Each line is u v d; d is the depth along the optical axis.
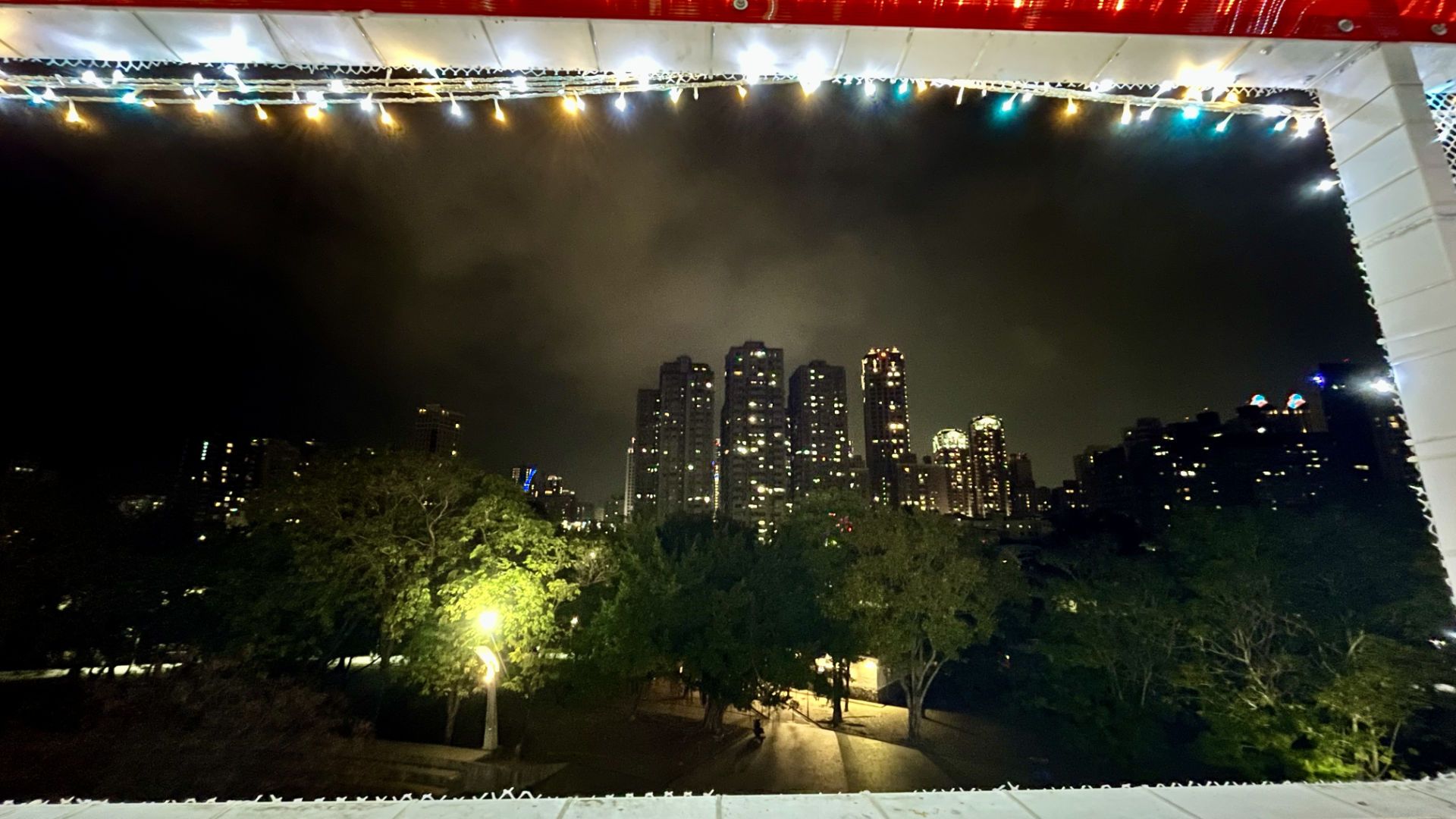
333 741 17.55
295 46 3.61
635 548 28.28
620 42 3.57
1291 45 3.61
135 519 27.66
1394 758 15.77
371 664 34.69
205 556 25.78
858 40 3.58
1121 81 3.93
